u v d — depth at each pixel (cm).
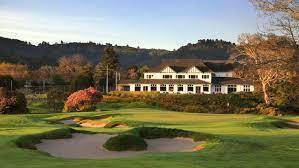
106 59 14525
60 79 14538
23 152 2206
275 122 4272
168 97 9262
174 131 2869
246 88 11462
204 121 4731
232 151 2330
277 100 8212
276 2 3030
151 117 5144
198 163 1947
